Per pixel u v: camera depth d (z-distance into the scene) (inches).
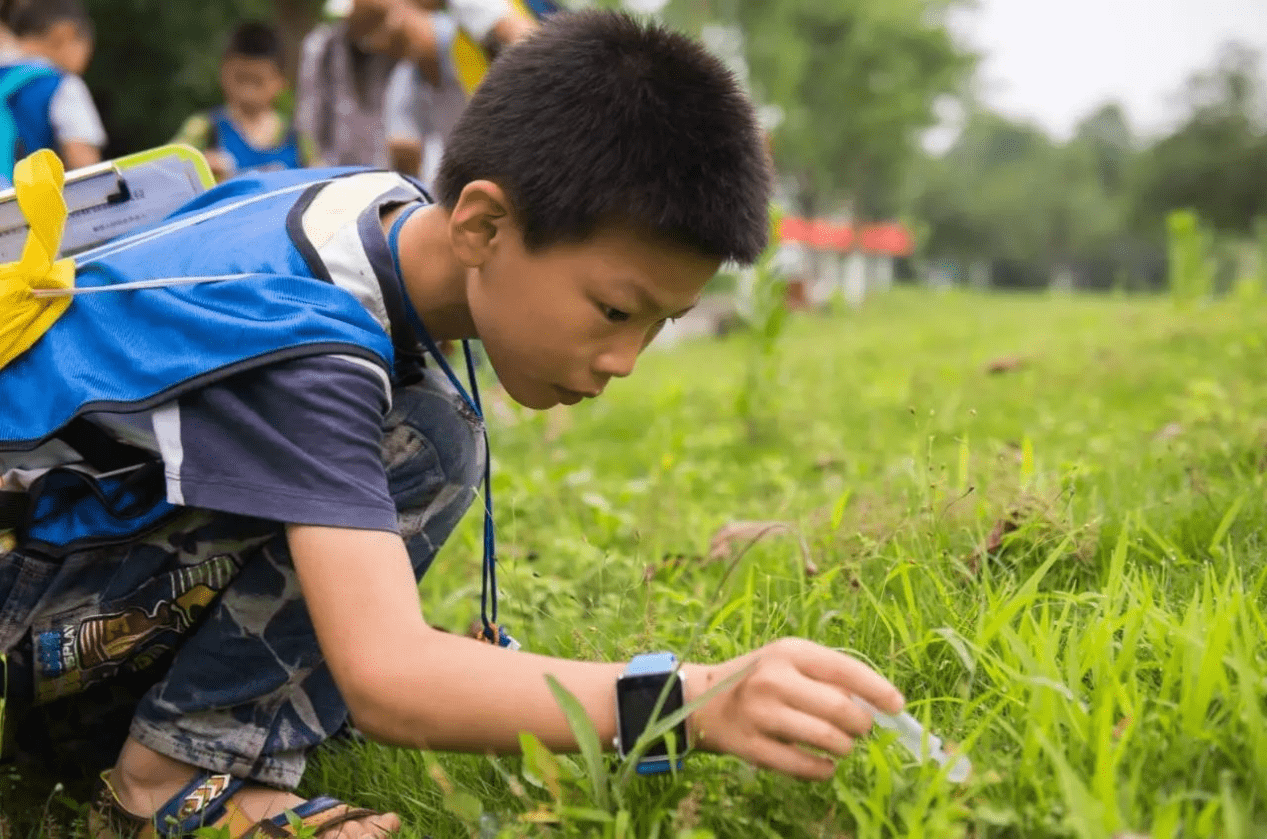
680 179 59.7
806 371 313.6
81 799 80.4
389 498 62.1
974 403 207.9
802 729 55.3
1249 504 95.4
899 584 89.0
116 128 698.8
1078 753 58.1
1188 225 361.1
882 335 464.8
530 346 63.9
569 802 61.0
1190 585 81.8
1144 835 51.3
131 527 68.3
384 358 63.9
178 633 71.2
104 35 679.7
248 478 60.7
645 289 61.4
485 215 62.4
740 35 1563.7
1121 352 255.6
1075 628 70.1
